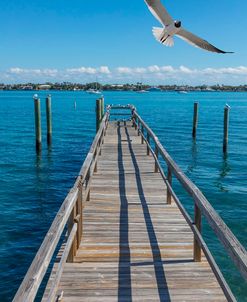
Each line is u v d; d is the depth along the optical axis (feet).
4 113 195.42
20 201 45.37
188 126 136.67
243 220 37.83
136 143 59.41
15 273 27.91
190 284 16.70
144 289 16.29
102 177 37.47
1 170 63.00
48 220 38.78
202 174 61.57
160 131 120.47
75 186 19.27
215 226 13.20
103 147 55.47
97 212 26.73
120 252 20.12
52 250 11.72
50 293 13.28
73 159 73.87
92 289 16.21
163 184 34.94
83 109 229.66
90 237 22.11
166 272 17.85
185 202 44.27
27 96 468.75
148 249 20.56
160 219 25.43
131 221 24.98
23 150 83.61
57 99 377.71
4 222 37.96
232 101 365.81
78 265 18.42
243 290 24.25
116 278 17.22
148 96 512.22
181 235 22.62
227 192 49.80
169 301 15.35
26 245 32.65
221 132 118.73
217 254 29.35
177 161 72.84
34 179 56.80
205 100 388.57
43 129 126.93
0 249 31.71
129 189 33.12
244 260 10.25
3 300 24.66
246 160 73.56
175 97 483.51
